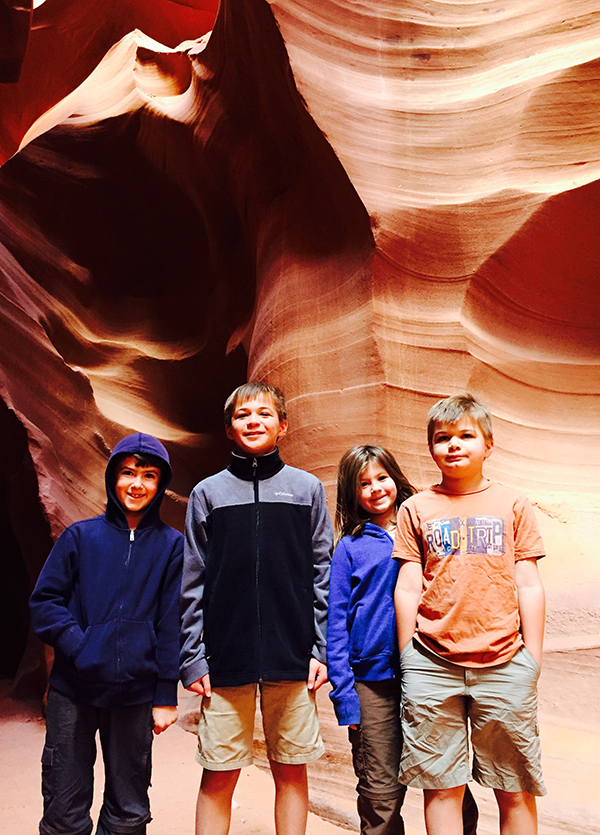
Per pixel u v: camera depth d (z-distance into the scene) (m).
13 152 9.55
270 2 4.06
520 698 1.77
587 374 4.23
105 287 7.38
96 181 7.02
